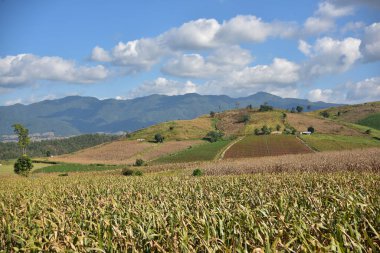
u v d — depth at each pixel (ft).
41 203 60.23
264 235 27.50
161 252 26.78
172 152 416.46
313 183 68.69
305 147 371.76
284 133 544.62
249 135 551.18
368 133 504.02
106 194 73.97
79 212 42.37
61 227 33.99
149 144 499.10
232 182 77.56
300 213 33.53
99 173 257.96
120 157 415.23
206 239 27.30
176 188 73.26
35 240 30.55
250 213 32.24
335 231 27.22
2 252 32.48
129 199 53.98
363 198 37.73
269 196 48.75
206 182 85.30
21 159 245.65
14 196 78.23
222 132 608.19
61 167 344.90
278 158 229.45
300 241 25.64
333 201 40.16
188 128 622.54
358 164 135.03
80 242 28.55
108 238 29.30
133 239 29.22
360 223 30.01
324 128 559.38
